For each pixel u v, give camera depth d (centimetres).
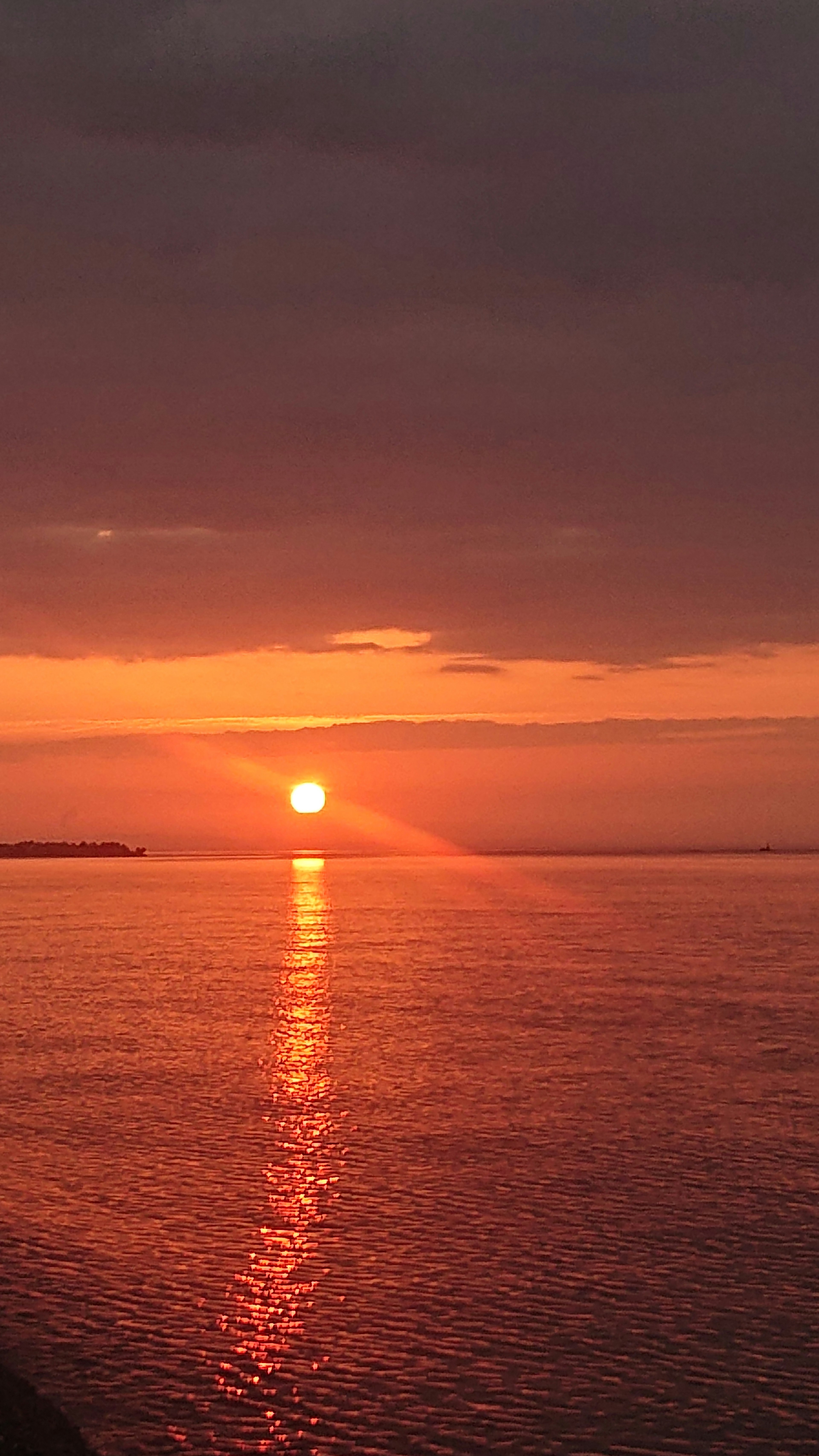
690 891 17962
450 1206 2997
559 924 11612
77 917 13000
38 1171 3262
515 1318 2394
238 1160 3375
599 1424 2052
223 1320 2380
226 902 15850
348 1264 2645
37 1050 5016
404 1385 2159
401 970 7781
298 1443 1989
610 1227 2858
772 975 7431
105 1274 2586
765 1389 2147
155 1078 4447
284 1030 5456
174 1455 1947
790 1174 3234
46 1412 2000
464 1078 4416
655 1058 4750
